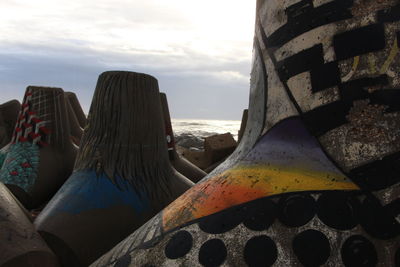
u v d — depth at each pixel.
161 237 1.07
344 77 0.97
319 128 1.00
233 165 1.16
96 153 2.71
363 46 0.96
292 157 1.01
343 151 0.96
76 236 2.21
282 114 1.07
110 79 2.82
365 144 0.94
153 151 2.92
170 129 4.96
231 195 1.04
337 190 0.92
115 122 2.76
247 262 0.90
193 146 12.32
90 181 2.57
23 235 1.74
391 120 0.93
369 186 0.92
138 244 1.12
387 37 0.95
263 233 0.92
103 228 2.32
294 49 1.06
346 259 0.86
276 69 1.10
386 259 0.85
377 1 0.96
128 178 2.67
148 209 2.58
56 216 2.28
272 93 1.11
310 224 0.90
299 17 1.06
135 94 2.84
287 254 0.88
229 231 0.96
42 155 3.57
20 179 3.37
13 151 3.59
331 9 1.00
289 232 0.91
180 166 4.92
